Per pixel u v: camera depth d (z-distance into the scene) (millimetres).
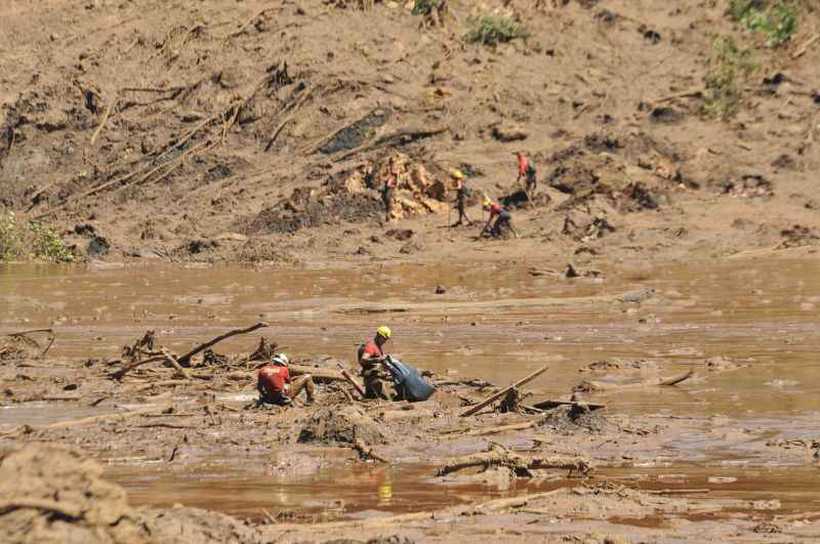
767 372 70188
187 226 181375
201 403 60938
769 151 192875
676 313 100188
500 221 168500
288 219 179000
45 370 71938
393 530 37156
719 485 43344
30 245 168250
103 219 192375
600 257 155500
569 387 66312
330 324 97250
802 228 163750
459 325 95438
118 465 46875
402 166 183750
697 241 162125
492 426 54656
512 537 36219
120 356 78000
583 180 183625
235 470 45938
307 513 39375
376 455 47781
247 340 87562
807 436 52125
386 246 166875
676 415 57281
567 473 45531
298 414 57000
